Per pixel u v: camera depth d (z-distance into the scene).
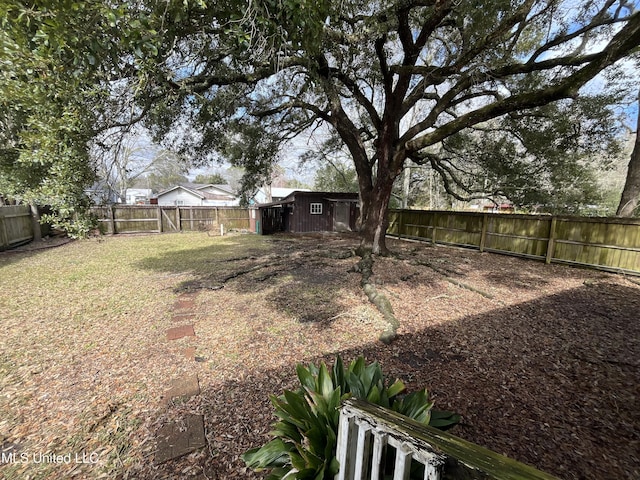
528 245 8.09
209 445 2.01
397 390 1.70
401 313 4.37
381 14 4.36
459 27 5.07
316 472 1.29
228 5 2.19
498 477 0.77
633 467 1.83
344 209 16.17
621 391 2.58
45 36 1.53
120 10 1.55
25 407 2.38
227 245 10.76
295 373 2.86
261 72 4.69
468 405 2.40
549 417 2.27
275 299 4.94
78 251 9.29
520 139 8.91
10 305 4.64
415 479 1.20
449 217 10.27
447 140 10.09
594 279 6.14
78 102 2.39
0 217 9.00
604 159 9.52
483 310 4.52
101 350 3.30
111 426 2.19
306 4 2.04
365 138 12.60
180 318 4.18
